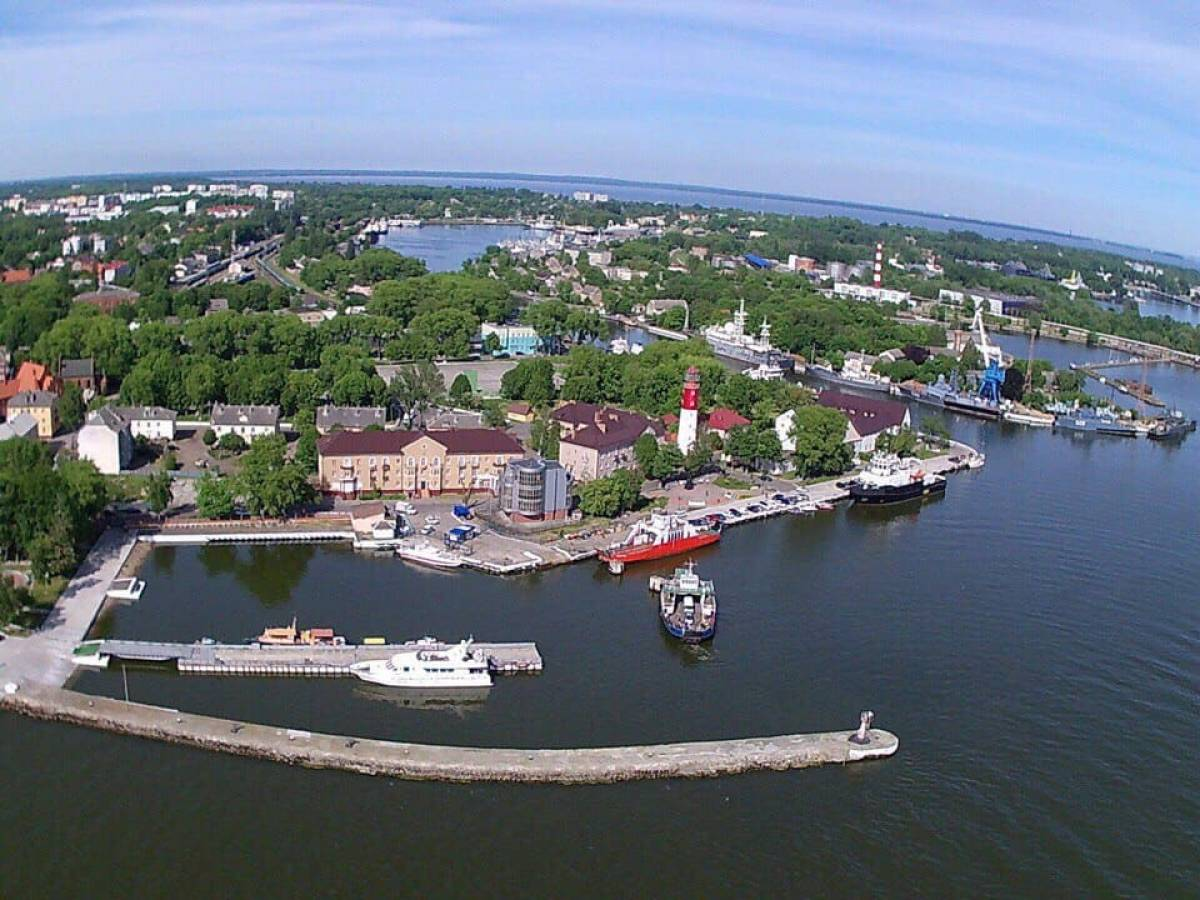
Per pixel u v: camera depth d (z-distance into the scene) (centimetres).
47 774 15750
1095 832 15825
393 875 14062
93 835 14512
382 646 19900
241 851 14338
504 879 14112
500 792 15925
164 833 14612
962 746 17862
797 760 17050
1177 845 15638
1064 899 14400
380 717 17788
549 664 19962
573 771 16325
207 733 16750
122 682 18488
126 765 16075
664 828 15350
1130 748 18075
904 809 16088
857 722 18388
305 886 13762
